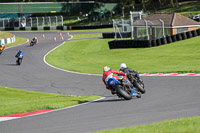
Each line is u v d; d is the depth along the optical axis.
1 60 151.88
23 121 37.53
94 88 73.88
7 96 72.19
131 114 36.97
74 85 82.00
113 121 33.56
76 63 137.12
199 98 46.28
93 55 162.00
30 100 59.47
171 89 59.03
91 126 31.72
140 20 187.38
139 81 49.25
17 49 195.75
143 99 47.97
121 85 46.62
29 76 106.31
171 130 21.64
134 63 123.31
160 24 174.62
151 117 34.47
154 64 115.50
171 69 94.69
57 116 39.06
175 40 165.12
